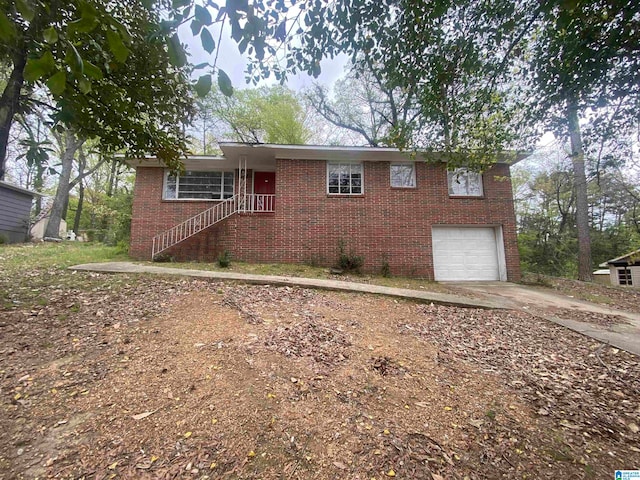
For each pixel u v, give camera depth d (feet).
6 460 6.11
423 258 32.78
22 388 8.33
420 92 12.33
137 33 12.42
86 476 5.83
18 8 3.74
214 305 15.64
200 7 4.40
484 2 9.48
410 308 18.38
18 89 11.83
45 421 7.22
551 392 9.51
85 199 79.25
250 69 10.07
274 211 33.19
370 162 33.76
